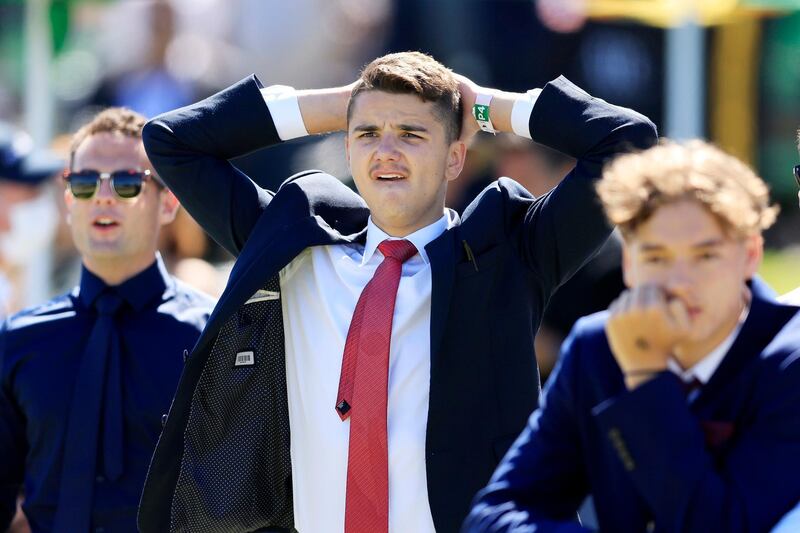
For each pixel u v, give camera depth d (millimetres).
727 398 9359
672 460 8773
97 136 15367
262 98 13984
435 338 12289
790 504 8883
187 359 12797
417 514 12305
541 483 9672
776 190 32219
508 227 13133
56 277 25562
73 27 29906
